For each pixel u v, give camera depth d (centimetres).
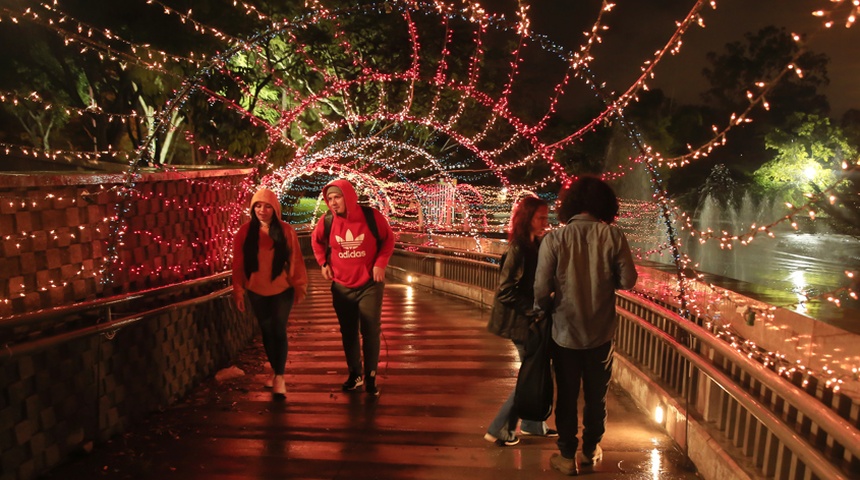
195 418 491
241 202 789
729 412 373
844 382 269
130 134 1534
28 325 346
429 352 723
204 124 1548
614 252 372
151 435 450
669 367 484
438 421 488
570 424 385
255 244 543
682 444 420
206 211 640
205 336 611
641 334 555
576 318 375
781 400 326
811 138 2023
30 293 365
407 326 888
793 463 301
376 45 1884
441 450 428
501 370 643
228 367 646
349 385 569
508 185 1264
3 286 346
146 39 1248
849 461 272
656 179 454
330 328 884
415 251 1482
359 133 1995
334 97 1805
